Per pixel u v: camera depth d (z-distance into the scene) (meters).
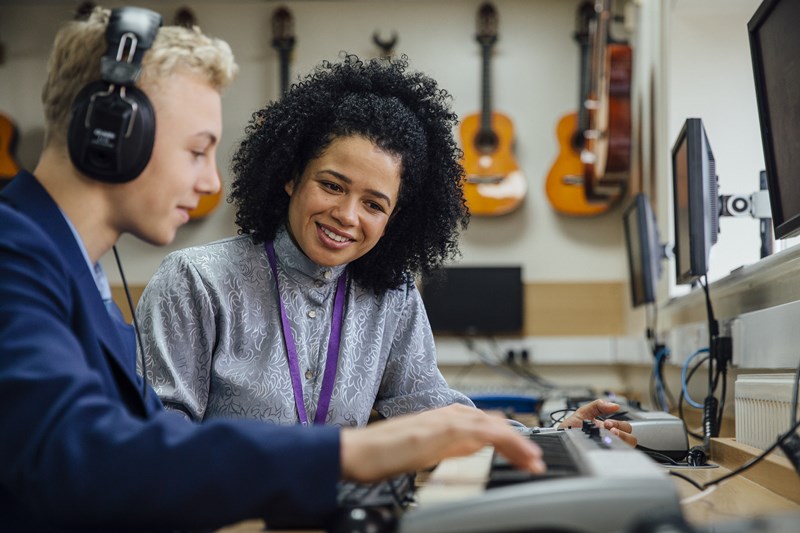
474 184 5.04
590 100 4.65
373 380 1.71
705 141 1.99
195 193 0.91
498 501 0.67
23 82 5.31
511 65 5.28
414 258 1.83
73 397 0.73
